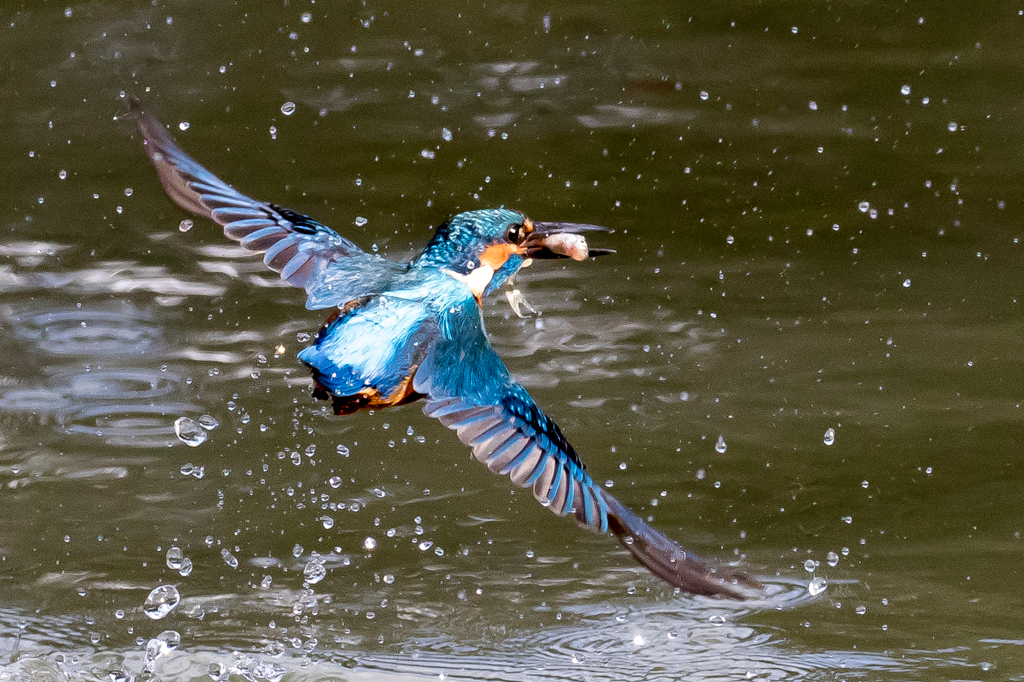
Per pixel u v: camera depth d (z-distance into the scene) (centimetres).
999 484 1011
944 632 836
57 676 798
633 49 1831
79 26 1852
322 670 802
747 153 1609
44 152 1568
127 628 849
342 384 567
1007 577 896
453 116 1681
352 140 1620
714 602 877
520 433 556
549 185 1540
